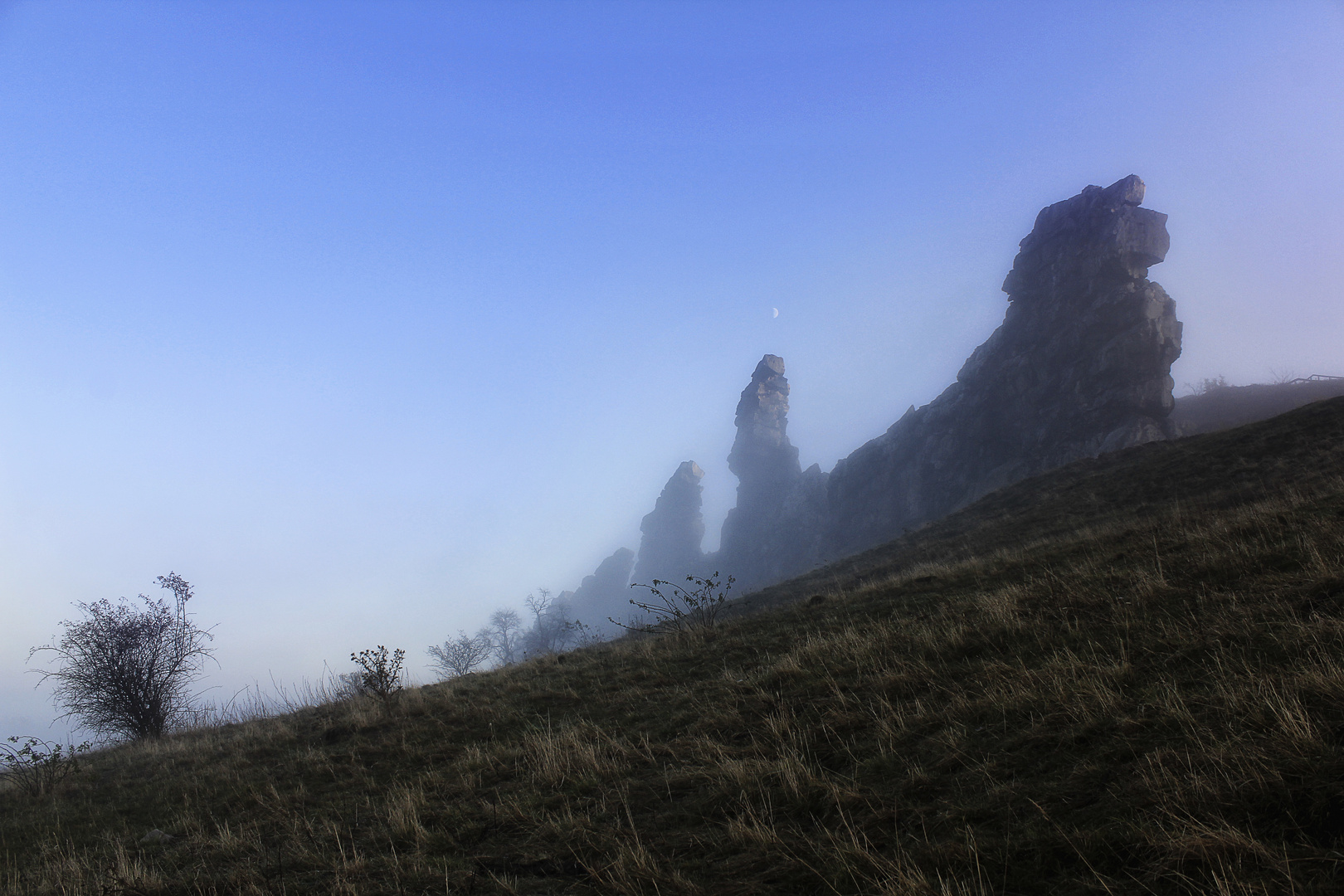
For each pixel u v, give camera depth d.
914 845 4.38
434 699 12.02
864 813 4.99
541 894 4.80
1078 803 4.37
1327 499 11.70
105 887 5.62
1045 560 13.21
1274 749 4.22
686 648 12.71
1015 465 66.12
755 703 8.17
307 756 9.59
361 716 11.16
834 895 4.05
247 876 5.66
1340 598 6.51
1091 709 5.55
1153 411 58.34
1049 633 7.96
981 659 7.75
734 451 139.38
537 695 11.00
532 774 7.15
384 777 8.30
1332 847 3.36
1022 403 67.75
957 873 3.95
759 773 6.03
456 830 6.11
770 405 138.38
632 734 8.08
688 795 6.07
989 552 25.72
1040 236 69.62
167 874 6.12
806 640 10.84
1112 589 9.10
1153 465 30.16
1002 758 5.23
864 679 7.97
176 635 17.92
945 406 77.44
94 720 16.77
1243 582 7.96
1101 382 60.81
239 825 7.24
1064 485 34.72
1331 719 4.41
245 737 12.05
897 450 82.62
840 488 90.62
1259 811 3.77
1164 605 7.93
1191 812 3.87
